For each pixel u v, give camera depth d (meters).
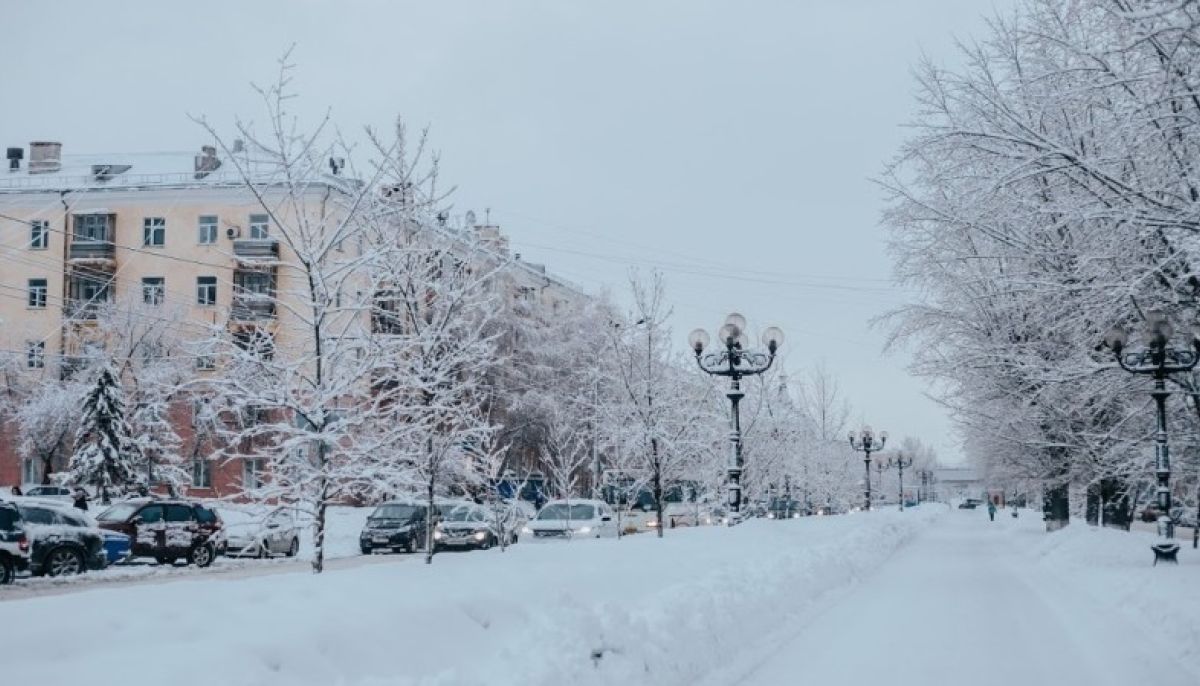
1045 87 16.38
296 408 11.98
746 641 12.34
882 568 26.50
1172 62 12.68
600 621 8.55
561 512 30.28
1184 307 17.19
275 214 13.03
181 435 38.09
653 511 41.94
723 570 14.65
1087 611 16.67
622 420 27.36
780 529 24.27
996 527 60.66
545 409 46.44
